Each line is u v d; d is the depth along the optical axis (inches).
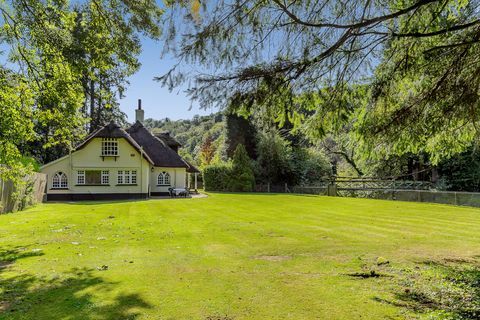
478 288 168.7
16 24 265.7
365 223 399.9
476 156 706.8
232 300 152.3
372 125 202.4
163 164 1063.6
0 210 487.2
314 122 189.9
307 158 1270.9
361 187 887.1
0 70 302.0
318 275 191.2
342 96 180.9
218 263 217.3
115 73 320.5
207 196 965.2
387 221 416.8
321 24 143.2
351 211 533.6
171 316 135.3
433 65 174.2
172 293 161.0
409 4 145.3
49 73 299.7
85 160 948.6
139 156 985.5
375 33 152.5
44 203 745.0
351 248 263.0
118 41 228.5
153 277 186.1
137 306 145.1
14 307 143.6
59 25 256.8
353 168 1077.8
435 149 267.6
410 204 655.1
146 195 984.9
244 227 370.9
